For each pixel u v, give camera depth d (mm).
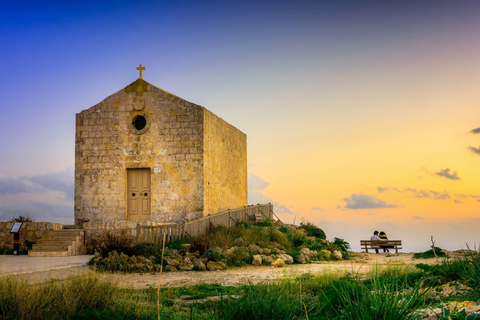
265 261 19891
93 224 22359
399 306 7477
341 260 22766
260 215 31203
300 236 25797
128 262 17688
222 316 9008
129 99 26312
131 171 26266
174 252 19062
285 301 9156
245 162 36656
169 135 25812
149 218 25703
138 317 9258
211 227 24500
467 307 7566
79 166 26344
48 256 20719
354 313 7434
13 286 9312
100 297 9953
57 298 9617
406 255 24766
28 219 24156
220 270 17922
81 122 26562
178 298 11805
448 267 11453
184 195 25359
